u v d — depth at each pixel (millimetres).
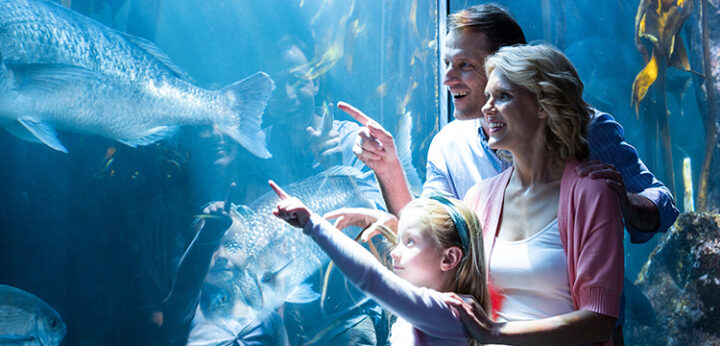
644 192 1774
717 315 3865
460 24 1852
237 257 2889
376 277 1420
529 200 1593
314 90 3539
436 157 2201
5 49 2609
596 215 1396
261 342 2943
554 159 1579
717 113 4426
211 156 3242
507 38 1850
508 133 1567
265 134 3404
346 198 3213
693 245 3986
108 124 2961
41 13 2740
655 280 4121
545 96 1495
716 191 4406
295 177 3467
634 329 4094
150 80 3051
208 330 2863
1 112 2682
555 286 1472
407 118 3178
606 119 1807
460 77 1872
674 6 4449
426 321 1408
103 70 2906
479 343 1461
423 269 1560
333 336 3244
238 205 3018
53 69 2756
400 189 1957
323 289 3217
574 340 1354
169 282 3039
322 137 3480
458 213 1586
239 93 3334
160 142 3107
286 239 3043
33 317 2391
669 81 4617
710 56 4457
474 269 1566
